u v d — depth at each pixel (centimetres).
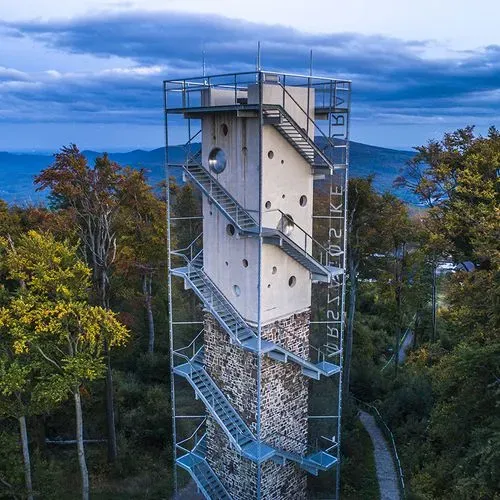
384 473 2416
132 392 3003
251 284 1934
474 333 2255
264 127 1792
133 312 3744
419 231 3086
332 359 2306
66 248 2083
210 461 2275
